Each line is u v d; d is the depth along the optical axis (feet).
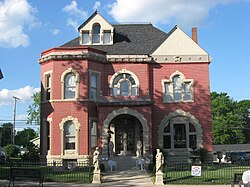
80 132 86.43
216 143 253.85
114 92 93.25
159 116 94.02
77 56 88.89
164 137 94.27
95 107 89.56
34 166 80.43
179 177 63.93
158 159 59.21
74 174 67.62
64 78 88.99
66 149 86.74
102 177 66.33
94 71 90.99
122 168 80.69
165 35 103.19
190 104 94.48
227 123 248.93
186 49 96.73
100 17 101.45
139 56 94.38
